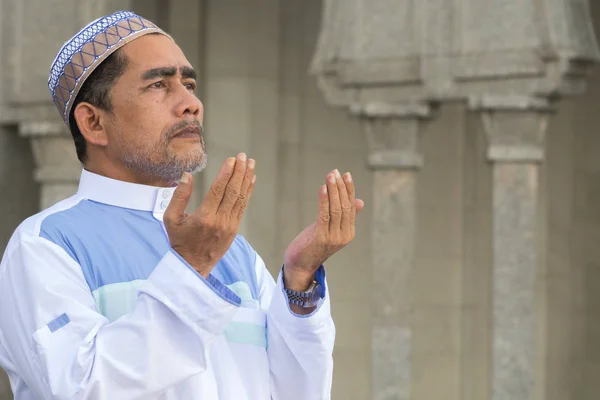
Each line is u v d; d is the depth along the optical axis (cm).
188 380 506
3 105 1827
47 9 1795
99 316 488
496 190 1600
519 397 1596
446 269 2280
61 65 557
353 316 2219
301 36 2162
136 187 552
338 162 2194
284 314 545
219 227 469
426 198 2280
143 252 531
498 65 1567
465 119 2275
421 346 2273
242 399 534
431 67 1612
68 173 1797
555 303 2262
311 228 537
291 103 2159
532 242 1594
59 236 517
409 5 1631
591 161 2284
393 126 1662
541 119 1584
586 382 2280
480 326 2264
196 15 2064
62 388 462
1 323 506
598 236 2289
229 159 466
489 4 1574
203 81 2081
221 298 468
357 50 1670
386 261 1672
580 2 1564
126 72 545
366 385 2223
